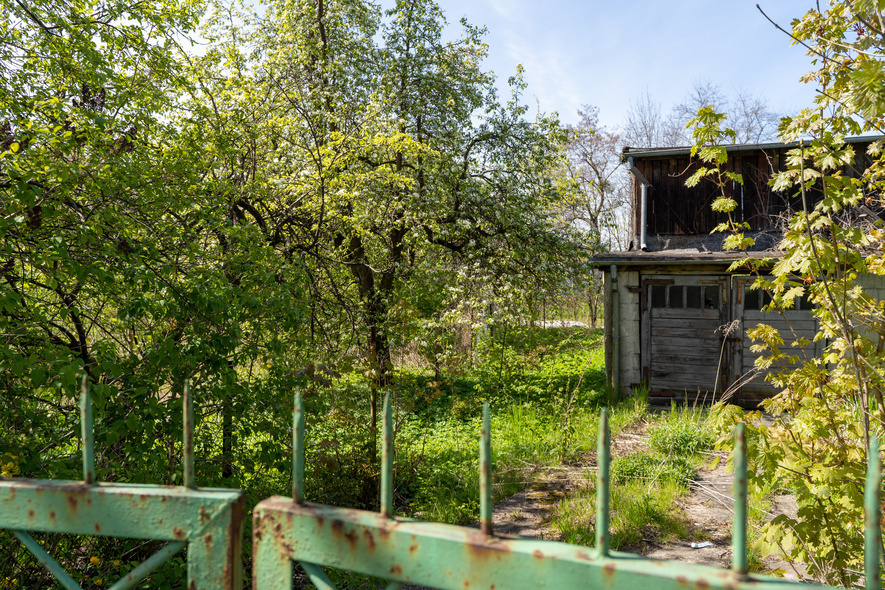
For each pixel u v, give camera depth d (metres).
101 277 4.21
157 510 1.24
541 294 13.31
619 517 6.15
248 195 8.30
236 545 1.21
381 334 10.51
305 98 11.05
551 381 12.99
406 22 13.72
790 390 3.64
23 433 4.16
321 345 8.48
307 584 5.30
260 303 5.46
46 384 3.83
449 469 8.51
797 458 3.23
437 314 12.88
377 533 1.10
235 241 6.67
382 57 13.44
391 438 1.14
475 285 12.47
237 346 5.32
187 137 6.63
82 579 4.38
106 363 4.07
